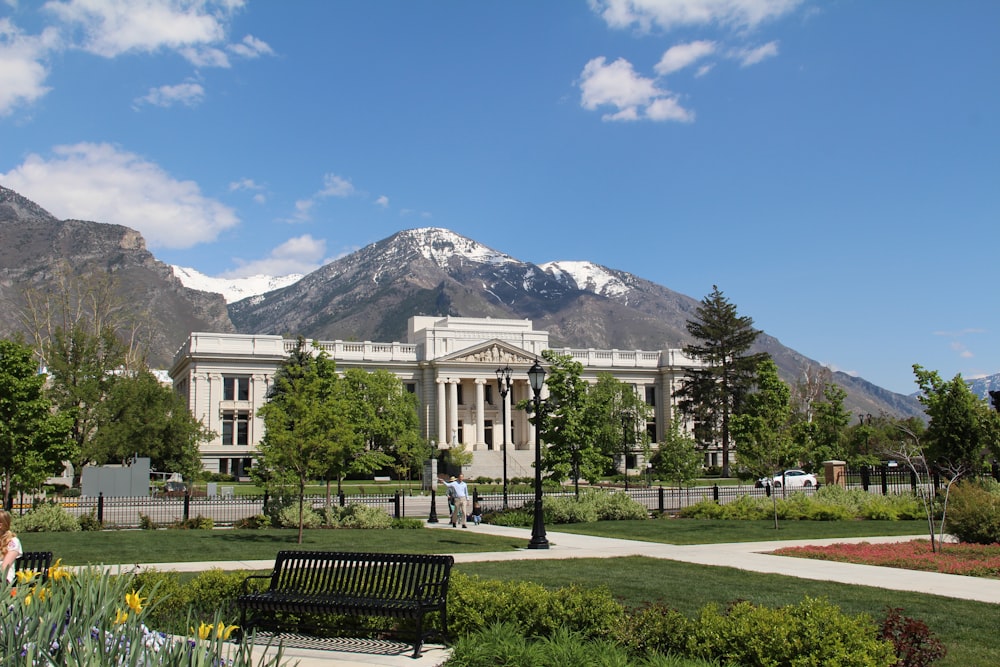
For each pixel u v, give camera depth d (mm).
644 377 120562
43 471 34250
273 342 104375
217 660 6801
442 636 11805
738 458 40594
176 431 71125
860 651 9422
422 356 110688
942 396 40344
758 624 10133
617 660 10039
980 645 11891
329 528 33000
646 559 21656
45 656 6355
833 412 65938
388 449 83375
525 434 111500
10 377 33688
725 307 95938
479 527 33875
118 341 79062
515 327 115562
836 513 36281
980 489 26828
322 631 12406
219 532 30359
